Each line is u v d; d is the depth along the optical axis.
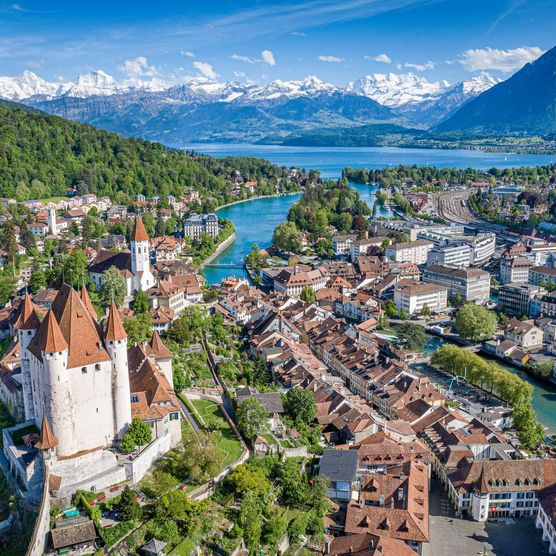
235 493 160.12
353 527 158.50
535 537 165.62
